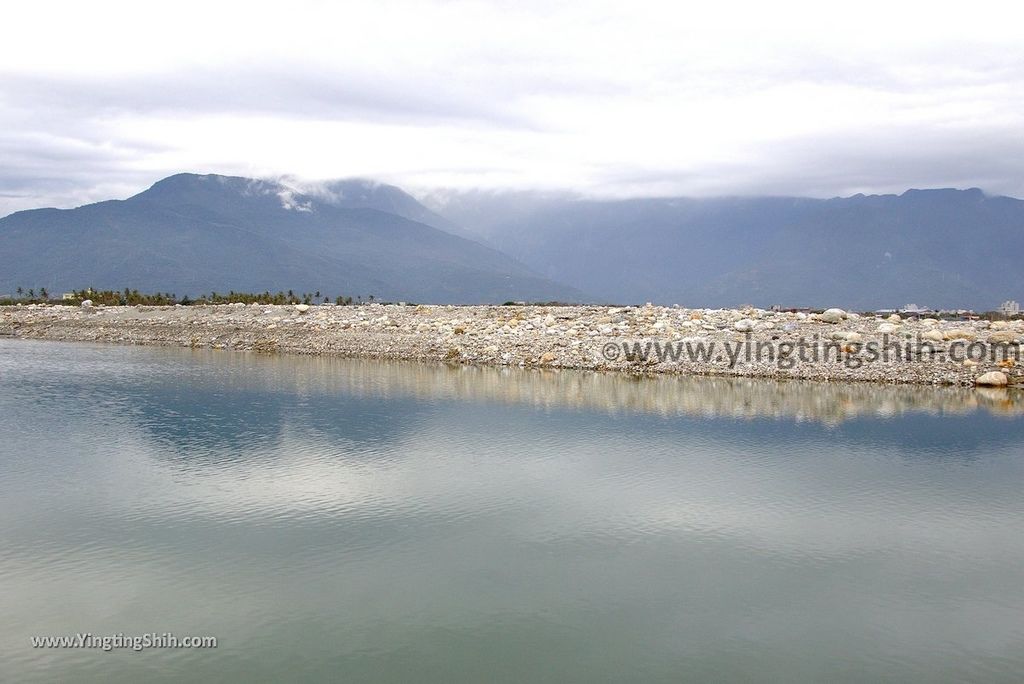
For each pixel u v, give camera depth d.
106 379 58.00
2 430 41.03
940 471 35.09
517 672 18.30
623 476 34.00
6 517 28.09
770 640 19.98
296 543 25.95
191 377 59.19
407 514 28.89
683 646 19.62
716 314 74.88
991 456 37.72
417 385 56.16
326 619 20.80
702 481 33.38
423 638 19.84
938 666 18.81
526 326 74.25
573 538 26.77
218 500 30.16
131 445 38.09
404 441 39.53
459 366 65.50
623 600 22.12
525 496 31.09
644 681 17.95
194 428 41.84
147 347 80.00
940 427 43.62
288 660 18.73
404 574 23.66
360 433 41.16
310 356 72.06
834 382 56.19
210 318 89.88
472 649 19.31
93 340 86.12
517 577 23.53
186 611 21.17
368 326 80.00
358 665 18.56
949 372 56.12
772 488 32.50
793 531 27.67
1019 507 30.33
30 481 32.28
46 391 52.69
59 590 22.39
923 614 21.55
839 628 20.67
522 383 57.06
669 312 77.25
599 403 50.00
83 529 27.00
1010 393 52.62
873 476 34.28
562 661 18.80
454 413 46.56
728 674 18.38
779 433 42.16
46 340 87.12
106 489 31.36
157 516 28.33
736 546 26.25
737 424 44.19
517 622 20.77
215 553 25.05
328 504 29.86
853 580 23.66
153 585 22.72
